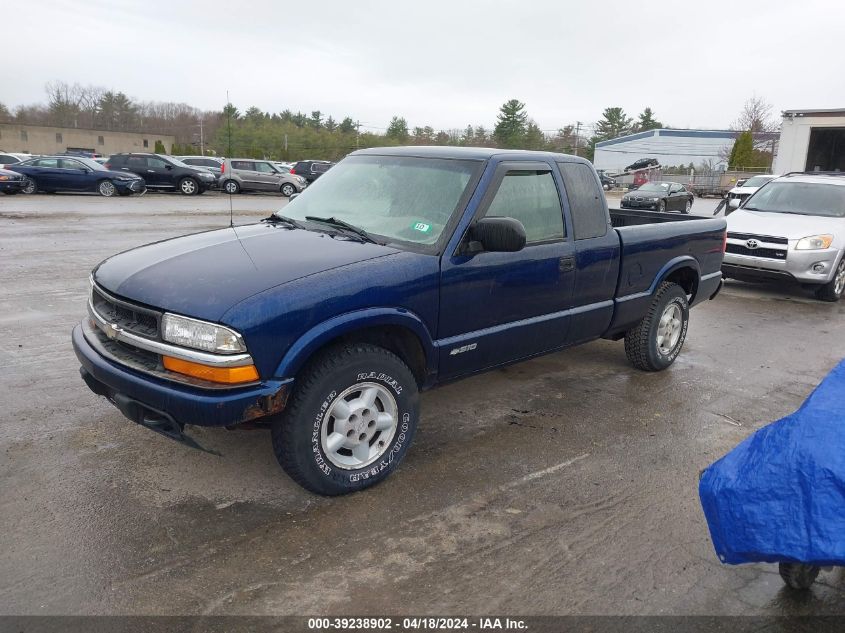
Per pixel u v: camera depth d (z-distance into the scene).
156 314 3.20
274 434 3.36
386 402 3.69
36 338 6.11
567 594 2.89
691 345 7.04
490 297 4.09
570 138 90.44
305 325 3.21
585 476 3.98
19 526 3.21
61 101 98.44
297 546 3.14
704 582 3.02
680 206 29.70
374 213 4.18
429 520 3.42
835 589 3.02
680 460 4.25
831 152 29.06
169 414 3.17
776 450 2.45
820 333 7.79
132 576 2.88
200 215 18.36
